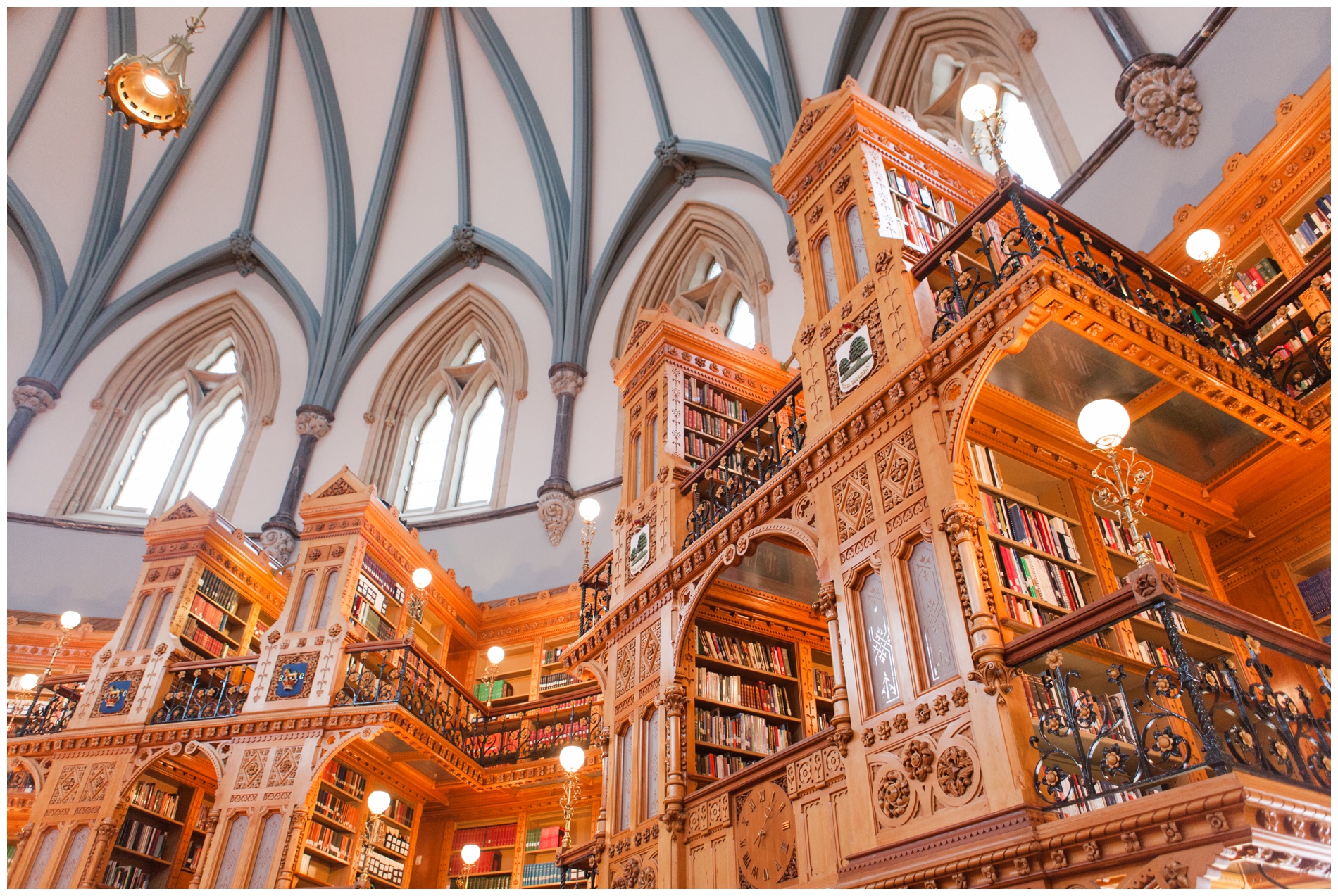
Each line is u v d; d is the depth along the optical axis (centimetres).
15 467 1655
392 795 1123
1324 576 661
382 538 1226
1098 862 378
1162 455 658
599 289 1688
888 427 598
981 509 527
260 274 1923
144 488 1728
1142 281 618
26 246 1847
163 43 1833
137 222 1873
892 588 548
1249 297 722
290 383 1806
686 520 820
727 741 714
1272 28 799
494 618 1388
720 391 972
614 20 1666
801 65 1457
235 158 1897
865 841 496
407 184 1866
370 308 1848
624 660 807
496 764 1126
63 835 1029
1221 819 344
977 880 421
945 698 485
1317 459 640
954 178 795
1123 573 626
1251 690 401
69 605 1502
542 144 1741
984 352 536
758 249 1480
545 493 1482
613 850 715
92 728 1100
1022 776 425
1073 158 1008
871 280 671
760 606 789
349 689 1065
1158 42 914
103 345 1830
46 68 1794
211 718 1074
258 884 932
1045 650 440
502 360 1759
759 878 575
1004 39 1152
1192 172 851
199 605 1235
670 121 1644
